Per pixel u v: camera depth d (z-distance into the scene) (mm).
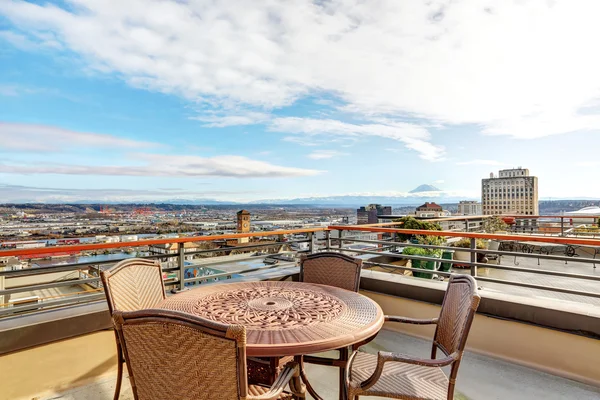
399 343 3133
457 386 2344
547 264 6297
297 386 1687
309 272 2766
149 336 1140
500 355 2740
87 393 2262
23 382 2209
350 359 1898
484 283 4902
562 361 2471
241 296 2066
